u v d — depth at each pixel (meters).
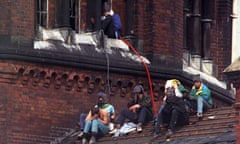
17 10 58.75
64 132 59.62
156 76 61.50
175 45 62.25
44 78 59.31
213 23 65.12
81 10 60.72
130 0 61.88
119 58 60.88
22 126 58.88
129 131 57.38
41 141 59.22
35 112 59.19
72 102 59.91
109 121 58.09
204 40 64.69
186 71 63.00
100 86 60.50
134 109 57.66
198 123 55.41
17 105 58.84
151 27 61.84
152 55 61.69
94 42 60.59
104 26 61.00
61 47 59.66
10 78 58.66
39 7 59.75
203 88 56.31
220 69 65.12
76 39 60.22
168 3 62.19
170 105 55.38
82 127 58.97
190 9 64.38
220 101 63.94
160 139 55.34
